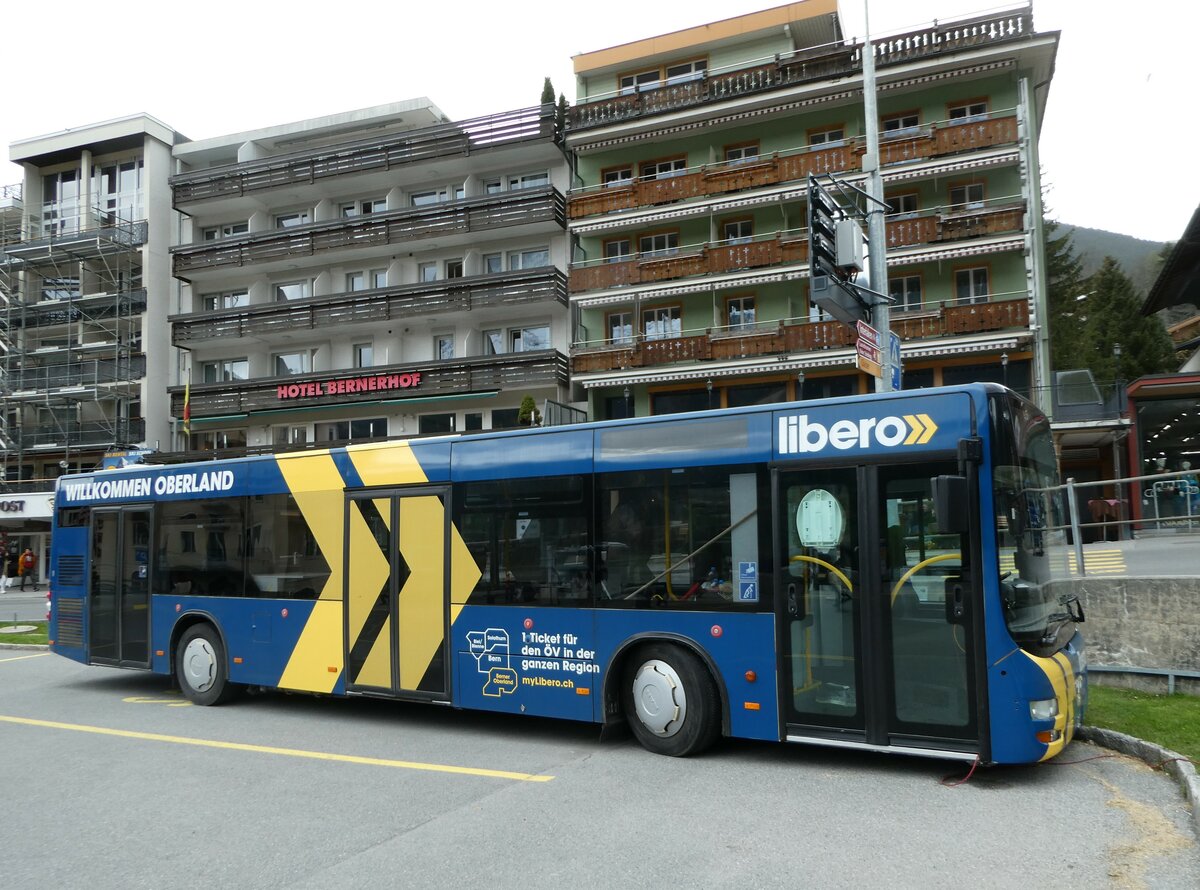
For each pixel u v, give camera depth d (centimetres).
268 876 479
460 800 611
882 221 1362
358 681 893
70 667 1411
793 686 670
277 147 3844
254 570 993
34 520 4016
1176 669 855
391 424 3362
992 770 650
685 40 3175
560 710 768
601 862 482
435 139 3278
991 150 2620
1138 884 432
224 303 3800
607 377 2989
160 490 1098
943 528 590
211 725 912
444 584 845
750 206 2880
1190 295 3588
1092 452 3016
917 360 2730
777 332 2803
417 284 3241
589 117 3158
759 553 693
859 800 588
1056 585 691
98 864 507
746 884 445
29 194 4219
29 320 4197
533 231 3206
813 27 3109
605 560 759
